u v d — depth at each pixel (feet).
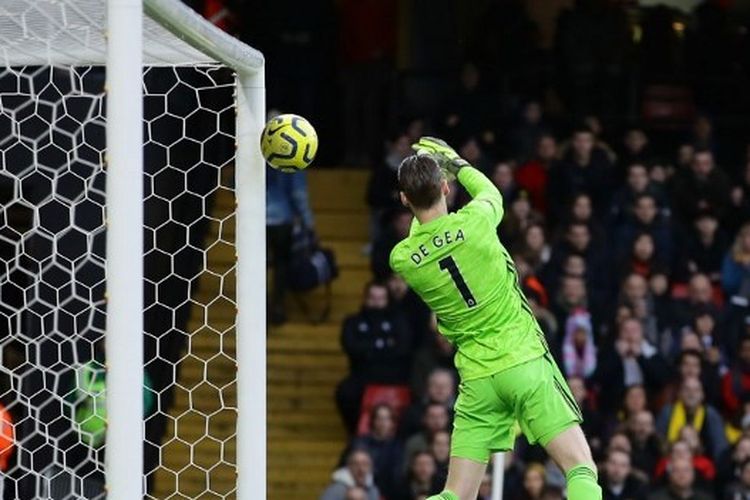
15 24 65.62
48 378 103.09
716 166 147.54
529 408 68.13
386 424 125.49
